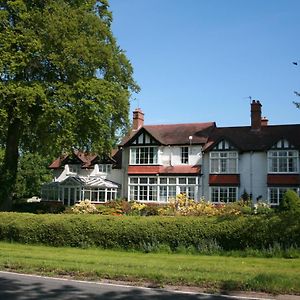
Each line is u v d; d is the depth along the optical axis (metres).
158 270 12.63
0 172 32.22
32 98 27.73
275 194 44.38
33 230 20.53
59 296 9.91
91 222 19.64
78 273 12.70
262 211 29.22
